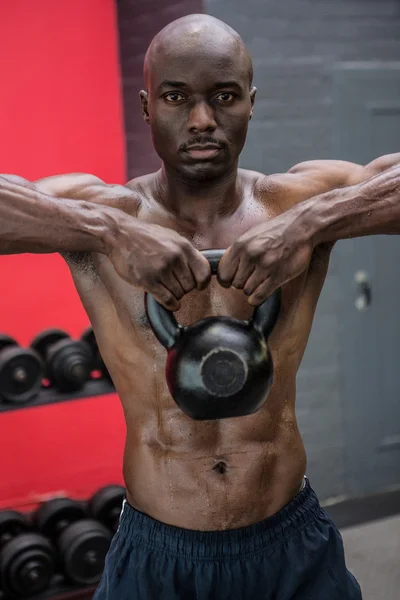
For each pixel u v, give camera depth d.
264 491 1.50
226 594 1.48
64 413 3.78
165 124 1.36
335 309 3.86
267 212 1.53
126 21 3.54
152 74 1.36
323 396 3.88
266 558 1.49
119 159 3.72
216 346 1.21
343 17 3.66
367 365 3.94
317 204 1.36
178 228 1.50
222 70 1.32
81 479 3.84
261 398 1.24
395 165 1.47
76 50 3.58
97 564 2.96
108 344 1.50
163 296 1.25
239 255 1.26
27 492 3.73
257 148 3.54
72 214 1.33
